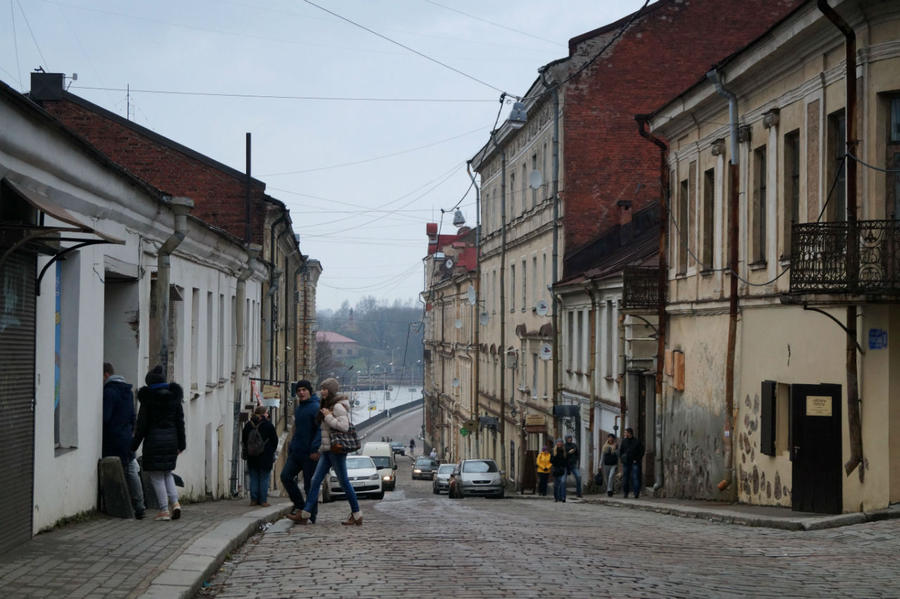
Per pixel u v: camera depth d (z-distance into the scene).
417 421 132.75
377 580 8.53
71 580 7.67
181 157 31.88
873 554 11.19
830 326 16.16
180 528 11.22
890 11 14.72
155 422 12.21
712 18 38.72
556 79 38.50
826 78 16.62
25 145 9.61
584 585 8.38
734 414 20.41
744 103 20.55
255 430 17.45
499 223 52.53
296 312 53.84
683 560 10.44
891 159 14.90
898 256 14.41
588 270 36.34
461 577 8.75
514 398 48.66
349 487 13.87
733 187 20.69
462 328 65.56
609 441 27.89
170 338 18.70
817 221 15.46
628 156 38.62
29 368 9.95
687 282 24.53
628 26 35.03
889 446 14.47
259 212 32.19
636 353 29.12
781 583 8.89
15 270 9.54
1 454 9.05
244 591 8.08
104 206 12.97
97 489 12.88
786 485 17.84
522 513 20.34
